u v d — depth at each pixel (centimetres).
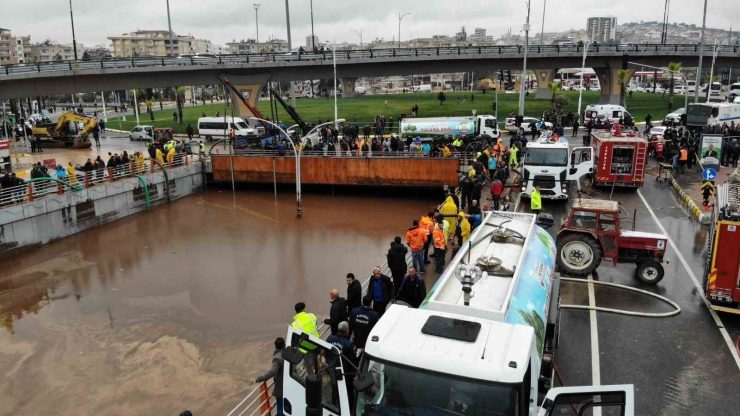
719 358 1274
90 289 2073
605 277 1770
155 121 7244
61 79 4972
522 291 1026
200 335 1675
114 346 1631
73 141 5056
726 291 1441
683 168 3519
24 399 1377
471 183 2508
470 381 691
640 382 1181
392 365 727
